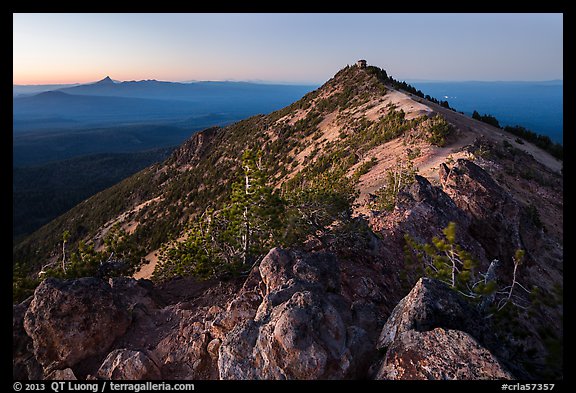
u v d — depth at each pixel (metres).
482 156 38.06
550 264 22.11
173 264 18.00
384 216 20.72
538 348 10.55
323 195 18.92
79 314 11.16
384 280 15.52
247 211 17.92
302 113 104.19
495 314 10.71
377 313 11.33
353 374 7.99
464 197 20.78
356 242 17.47
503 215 20.30
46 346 10.90
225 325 10.83
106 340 11.59
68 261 18.75
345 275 15.04
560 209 33.06
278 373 7.82
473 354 7.36
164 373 10.18
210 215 19.28
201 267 16.50
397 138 50.97
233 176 83.50
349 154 56.25
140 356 9.64
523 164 41.34
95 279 12.16
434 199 20.42
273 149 90.69
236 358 8.36
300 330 7.91
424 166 37.44
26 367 11.01
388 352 7.90
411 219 19.06
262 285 13.06
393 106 68.94
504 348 8.62
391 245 17.88
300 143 84.94
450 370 7.16
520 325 11.17
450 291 9.34
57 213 164.50
